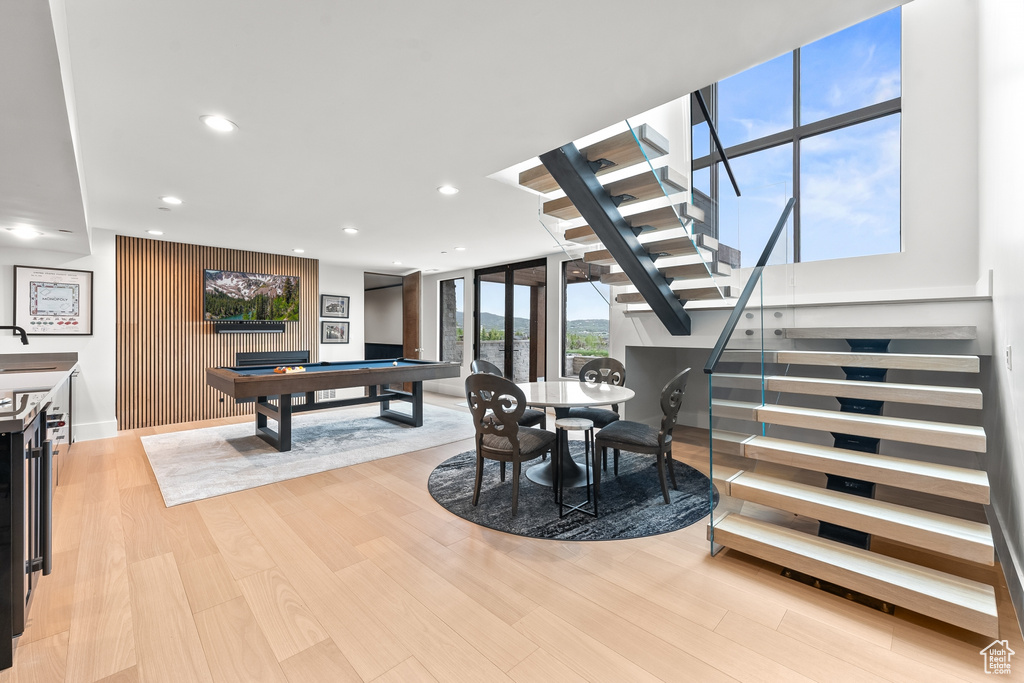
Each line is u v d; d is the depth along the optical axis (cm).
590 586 206
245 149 282
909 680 149
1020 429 187
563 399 314
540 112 238
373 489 332
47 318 473
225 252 614
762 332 282
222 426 552
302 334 691
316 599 196
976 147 336
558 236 393
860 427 220
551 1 155
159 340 561
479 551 239
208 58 188
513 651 164
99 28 167
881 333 302
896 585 181
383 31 171
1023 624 172
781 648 164
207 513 289
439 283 876
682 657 160
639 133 279
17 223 342
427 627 177
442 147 281
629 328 492
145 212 428
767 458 238
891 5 158
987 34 269
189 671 154
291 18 163
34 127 179
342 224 478
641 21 166
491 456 292
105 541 249
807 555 206
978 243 328
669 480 356
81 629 175
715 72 201
